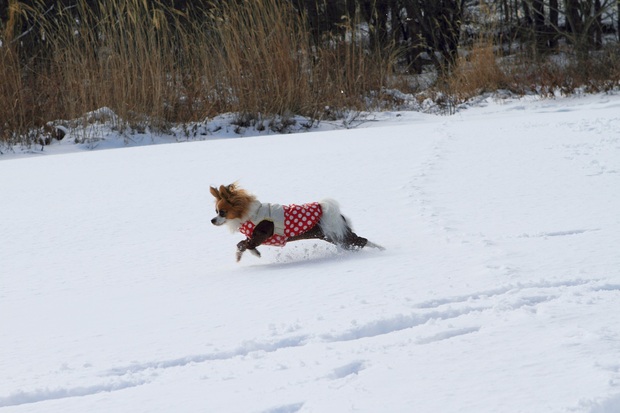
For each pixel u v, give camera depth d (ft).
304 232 22.35
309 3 118.83
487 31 99.71
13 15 68.80
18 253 25.43
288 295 17.69
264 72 73.67
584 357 11.67
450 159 37.42
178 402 11.57
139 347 14.61
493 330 13.47
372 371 12.06
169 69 73.77
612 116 51.88
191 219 29.07
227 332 15.10
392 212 26.84
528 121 53.67
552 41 128.88
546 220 23.39
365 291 17.21
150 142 67.77
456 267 18.57
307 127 73.20
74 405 11.83
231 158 45.19
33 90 70.49
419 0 130.31
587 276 16.66
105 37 71.41
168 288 19.67
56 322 17.08
